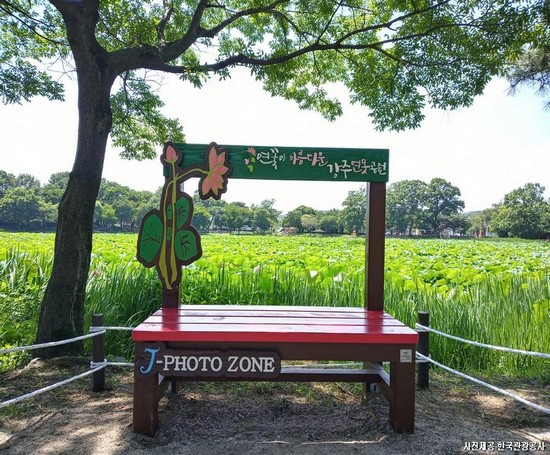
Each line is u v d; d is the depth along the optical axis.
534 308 5.48
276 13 6.68
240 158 3.72
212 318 3.36
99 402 3.69
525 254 23.83
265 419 3.44
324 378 3.51
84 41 4.70
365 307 3.88
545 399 4.04
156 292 5.89
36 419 3.33
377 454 2.81
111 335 5.26
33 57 7.25
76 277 4.76
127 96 7.32
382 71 7.08
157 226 3.74
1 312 5.77
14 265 7.05
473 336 5.24
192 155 3.74
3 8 5.84
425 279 10.80
